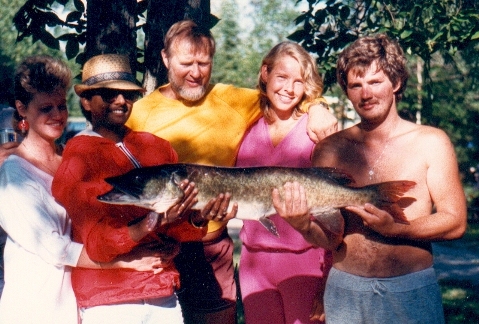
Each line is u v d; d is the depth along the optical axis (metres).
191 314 3.34
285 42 3.14
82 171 2.47
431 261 2.62
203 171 2.51
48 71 2.52
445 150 2.59
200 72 3.10
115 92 2.63
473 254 8.70
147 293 2.48
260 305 3.12
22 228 2.42
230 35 12.75
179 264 3.26
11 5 13.14
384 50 2.61
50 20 4.69
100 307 2.47
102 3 3.77
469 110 9.87
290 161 3.09
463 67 9.05
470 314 5.53
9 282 2.46
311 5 5.41
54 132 2.54
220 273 3.29
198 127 3.16
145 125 3.18
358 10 5.68
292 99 3.09
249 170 2.58
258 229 3.11
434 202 2.63
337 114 9.68
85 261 2.46
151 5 3.83
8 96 4.31
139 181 2.37
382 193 2.56
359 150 2.69
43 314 2.44
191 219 2.62
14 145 2.75
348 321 2.64
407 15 5.46
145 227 2.38
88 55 3.80
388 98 2.62
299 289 3.05
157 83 3.82
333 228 2.61
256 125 3.21
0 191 2.45
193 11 3.80
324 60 5.29
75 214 2.44
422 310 2.57
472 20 5.48
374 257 2.60
